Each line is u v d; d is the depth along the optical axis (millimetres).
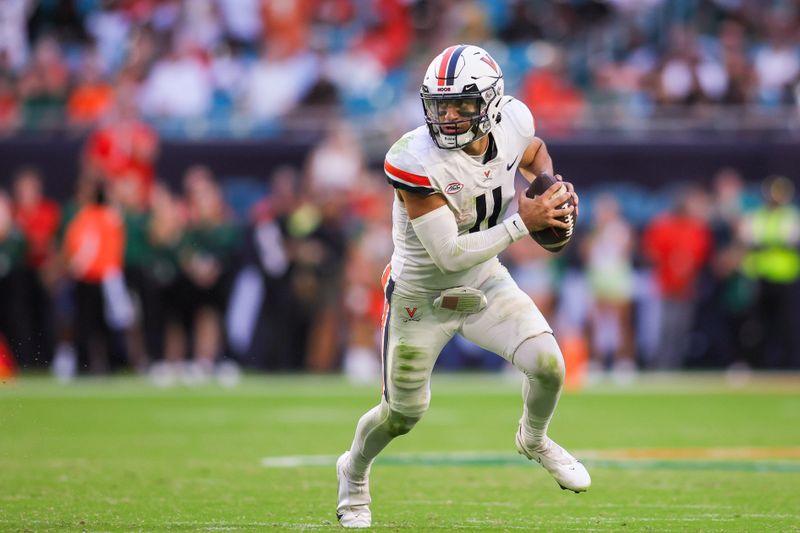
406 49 57469
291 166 48719
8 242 46438
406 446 27234
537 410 16359
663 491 20297
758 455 25609
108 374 46562
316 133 49406
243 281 47562
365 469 16891
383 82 55469
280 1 55594
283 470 22938
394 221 16656
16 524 16656
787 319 47438
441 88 15453
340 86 55062
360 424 16703
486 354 49500
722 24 58406
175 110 54969
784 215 47125
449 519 17422
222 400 38875
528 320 16125
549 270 47375
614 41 57219
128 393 41188
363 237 47531
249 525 16609
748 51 57406
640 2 58812
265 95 54750
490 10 58156
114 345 46625
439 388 43375
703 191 48312
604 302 47344
